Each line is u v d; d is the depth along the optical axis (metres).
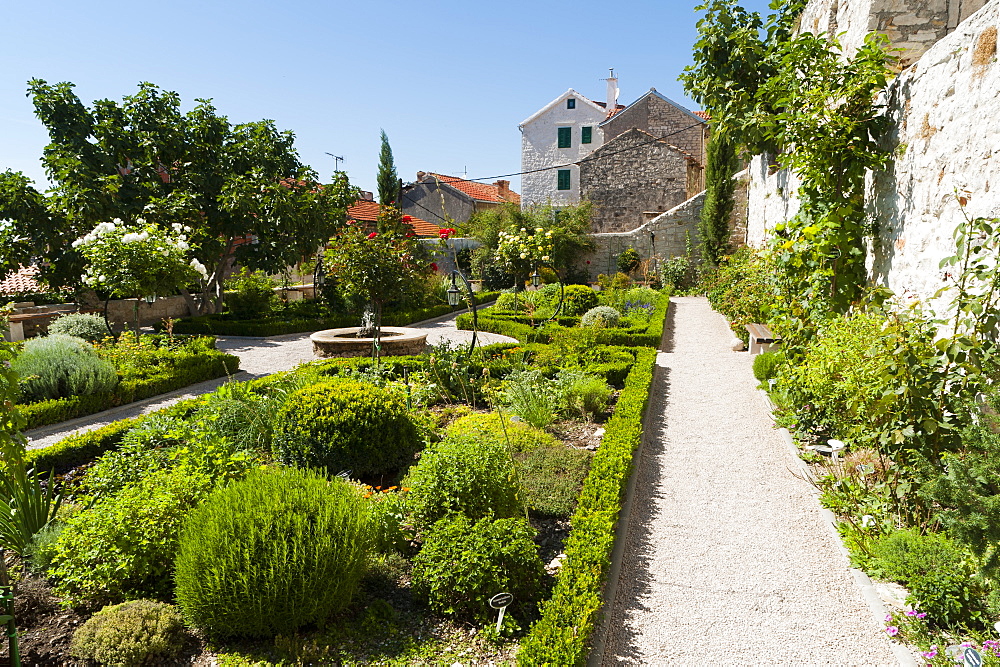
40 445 5.85
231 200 14.65
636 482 4.73
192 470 3.64
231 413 5.05
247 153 16.02
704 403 6.80
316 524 2.88
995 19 3.89
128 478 3.91
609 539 3.40
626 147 23.97
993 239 3.58
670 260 20.61
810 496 4.41
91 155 14.14
